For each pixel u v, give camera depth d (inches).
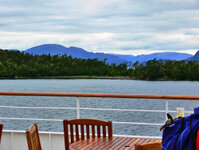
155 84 4382.4
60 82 4992.6
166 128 67.2
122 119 1259.2
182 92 2864.2
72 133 120.1
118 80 6097.4
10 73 6683.1
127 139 121.6
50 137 169.5
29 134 95.6
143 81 5477.4
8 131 173.5
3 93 169.8
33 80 5836.6
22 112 1467.8
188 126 62.7
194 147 60.8
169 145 64.5
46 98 2210.9
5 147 175.0
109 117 1311.5
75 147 108.9
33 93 166.1
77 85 3976.4
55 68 7022.6
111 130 122.1
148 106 1729.8
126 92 2751.0
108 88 3331.7
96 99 2121.1
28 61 7022.6
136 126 1091.9
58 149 169.2
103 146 110.0
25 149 172.4
